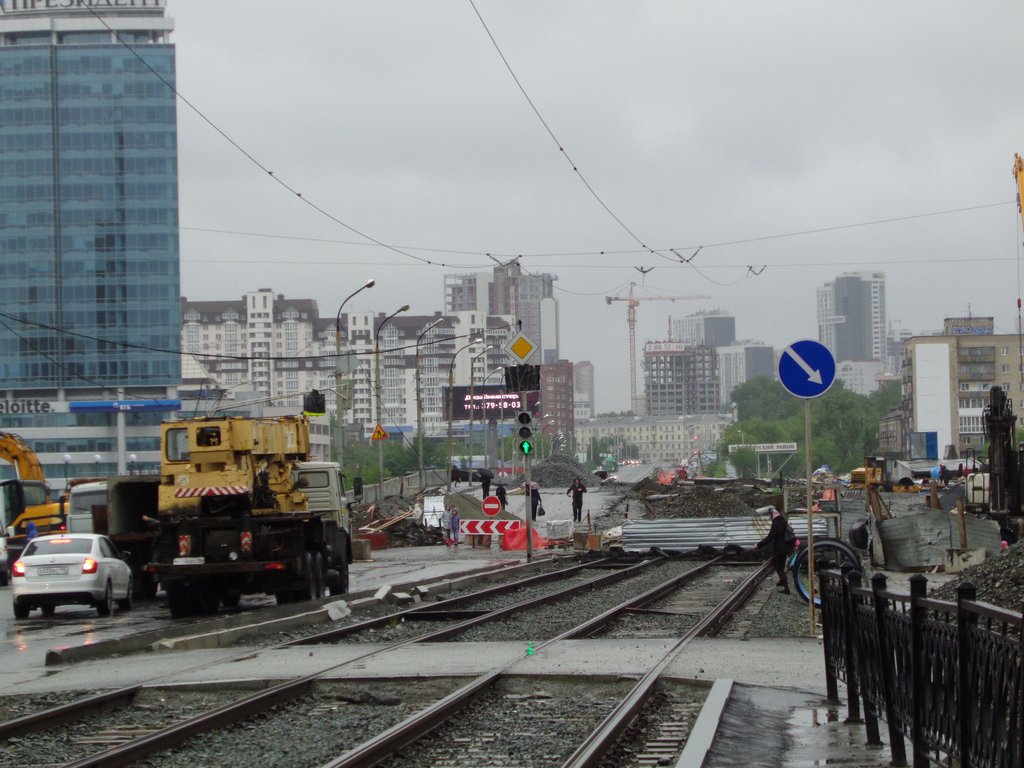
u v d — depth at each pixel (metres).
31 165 149.00
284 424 28.42
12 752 10.68
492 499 48.56
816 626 19.30
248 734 11.36
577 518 59.75
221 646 18.95
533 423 39.28
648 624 20.94
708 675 13.91
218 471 26.48
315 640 18.59
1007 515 34.59
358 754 9.45
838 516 35.59
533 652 16.34
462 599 25.66
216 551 26.00
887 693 9.53
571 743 10.60
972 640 7.42
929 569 30.83
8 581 40.38
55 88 148.75
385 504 66.56
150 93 148.75
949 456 130.00
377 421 65.06
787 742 10.47
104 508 30.45
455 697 12.17
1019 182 43.94
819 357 17.11
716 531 43.91
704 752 9.41
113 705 13.11
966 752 7.46
